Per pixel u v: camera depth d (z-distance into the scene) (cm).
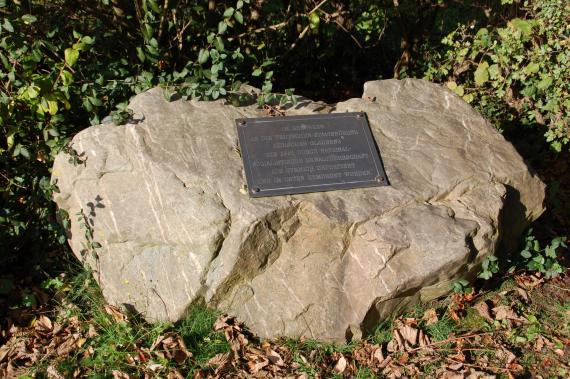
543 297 279
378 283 244
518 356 252
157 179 253
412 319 259
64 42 299
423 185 260
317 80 417
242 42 356
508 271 283
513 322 266
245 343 250
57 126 289
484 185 265
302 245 252
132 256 263
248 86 290
